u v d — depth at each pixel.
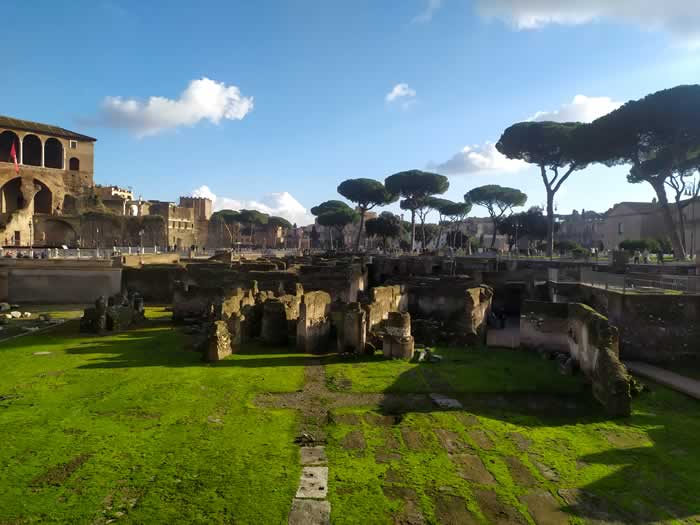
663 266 38.22
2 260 41.78
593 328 18.30
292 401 15.60
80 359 20.92
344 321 22.33
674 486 10.55
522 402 16.28
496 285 39.34
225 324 21.80
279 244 138.88
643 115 41.62
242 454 11.54
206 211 134.00
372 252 87.19
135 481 10.12
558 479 10.76
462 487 10.26
